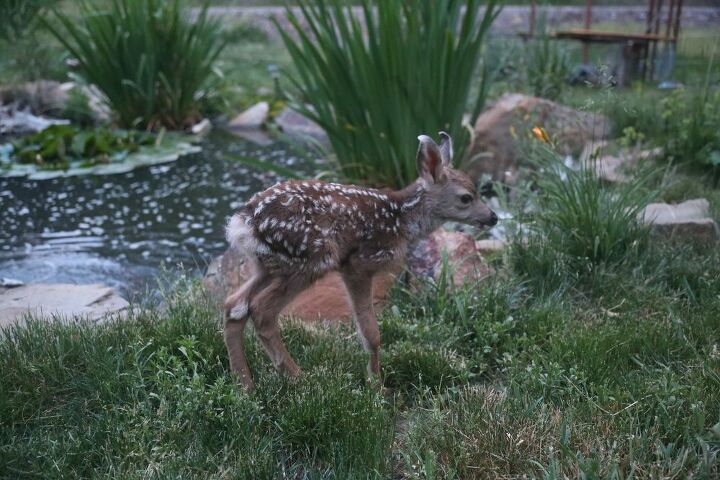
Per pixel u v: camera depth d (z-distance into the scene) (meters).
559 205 10.26
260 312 7.11
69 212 13.67
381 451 6.21
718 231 10.77
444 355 7.82
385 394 7.45
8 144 17.17
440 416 6.48
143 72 19.53
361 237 7.39
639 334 8.00
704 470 5.78
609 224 9.90
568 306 9.03
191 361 7.04
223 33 27.69
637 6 33.44
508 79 19.50
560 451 6.16
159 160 16.89
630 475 5.70
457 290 9.02
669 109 15.11
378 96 12.05
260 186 15.09
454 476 6.02
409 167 12.18
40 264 11.38
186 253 11.87
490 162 14.78
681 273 9.57
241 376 7.17
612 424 6.44
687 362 7.59
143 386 6.82
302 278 7.16
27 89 20.72
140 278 10.95
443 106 12.10
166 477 5.84
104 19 19.47
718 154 13.16
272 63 25.50
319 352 7.80
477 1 11.84
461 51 11.92
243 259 9.73
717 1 30.30
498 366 8.02
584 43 21.31
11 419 6.57
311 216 7.09
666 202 12.36
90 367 7.09
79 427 6.48
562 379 7.18
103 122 19.91
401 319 8.55
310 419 6.58
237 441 6.38
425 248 9.86
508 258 9.84
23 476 5.97
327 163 14.23
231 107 21.86
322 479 6.02
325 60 13.66
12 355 7.26
